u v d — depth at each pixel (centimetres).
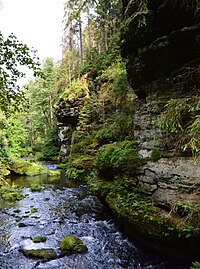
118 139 1445
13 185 1659
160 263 609
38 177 1980
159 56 664
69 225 908
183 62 635
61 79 3541
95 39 3381
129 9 742
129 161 789
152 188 679
